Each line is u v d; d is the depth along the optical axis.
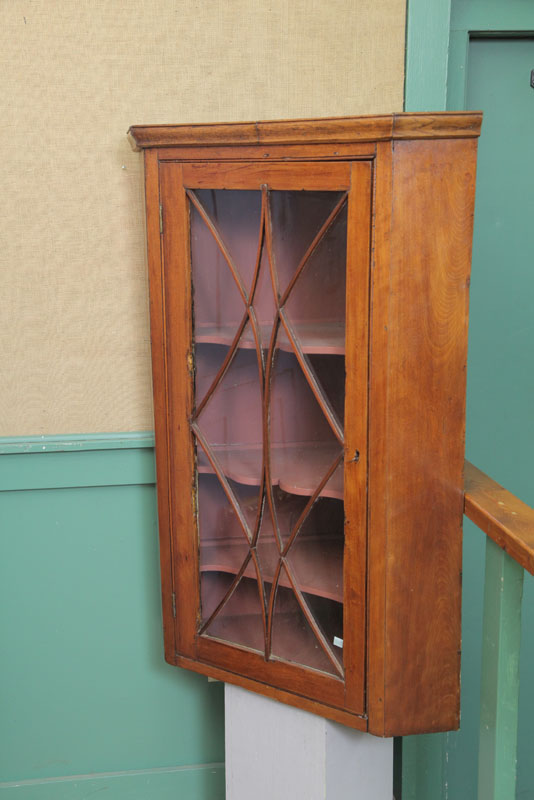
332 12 1.86
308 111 1.91
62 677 2.18
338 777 1.76
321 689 1.66
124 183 1.92
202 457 1.72
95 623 2.15
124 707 2.20
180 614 1.84
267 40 1.87
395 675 1.57
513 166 2.04
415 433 1.47
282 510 1.62
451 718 1.62
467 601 2.24
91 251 1.95
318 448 1.55
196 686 2.19
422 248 1.39
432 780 2.26
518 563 1.35
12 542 2.09
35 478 2.04
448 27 1.86
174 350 1.69
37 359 1.99
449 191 1.38
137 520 2.10
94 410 2.03
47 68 1.86
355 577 1.55
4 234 1.93
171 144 1.58
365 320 1.43
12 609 2.12
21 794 2.21
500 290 2.10
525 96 2.02
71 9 1.83
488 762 1.44
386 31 1.87
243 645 1.76
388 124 1.33
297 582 1.63
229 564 1.74
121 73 1.87
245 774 1.88
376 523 1.50
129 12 1.84
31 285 1.96
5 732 2.19
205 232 1.59
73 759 2.22
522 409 2.17
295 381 1.54
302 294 1.49
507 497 1.46
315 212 1.45
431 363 1.44
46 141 1.89
